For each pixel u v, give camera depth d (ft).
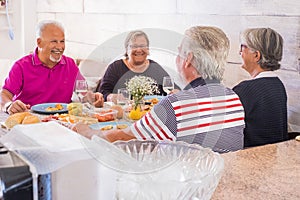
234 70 7.73
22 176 1.91
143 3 10.10
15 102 7.60
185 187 2.63
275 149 4.66
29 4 14.56
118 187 2.52
